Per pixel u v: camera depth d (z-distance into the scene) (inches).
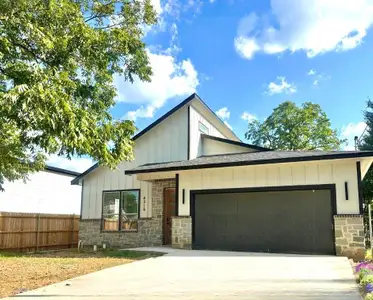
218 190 503.8
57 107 227.8
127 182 654.5
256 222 475.8
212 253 452.1
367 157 408.5
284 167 467.5
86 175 693.9
